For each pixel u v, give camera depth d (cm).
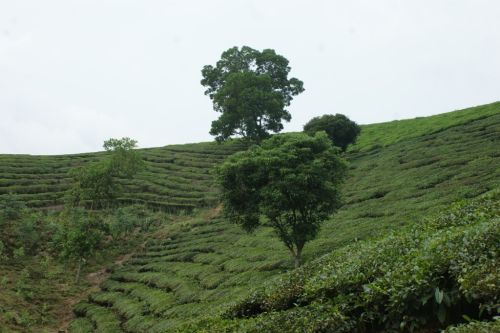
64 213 5806
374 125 9556
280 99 8362
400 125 8681
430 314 918
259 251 3991
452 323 891
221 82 9162
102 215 6231
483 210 1459
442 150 5653
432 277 920
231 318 1565
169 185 7444
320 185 3116
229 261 3934
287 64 9081
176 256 4656
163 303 3328
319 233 3981
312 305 1161
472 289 815
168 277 3994
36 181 7219
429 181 4444
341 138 7006
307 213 3253
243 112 7881
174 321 2828
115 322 3325
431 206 3591
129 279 4375
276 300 1422
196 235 5381
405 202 4044
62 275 4722
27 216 5716
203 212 6431
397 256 1147
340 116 7138
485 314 852
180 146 10419
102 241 5647
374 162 6300
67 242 4650
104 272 4931
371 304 1020
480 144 5322
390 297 945
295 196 3064
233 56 9056
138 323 3122
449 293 889
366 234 3394
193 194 7019
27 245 5069
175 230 5778
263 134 8356
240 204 3388
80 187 5869
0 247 4584
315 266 1614
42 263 4778
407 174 5091
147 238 5772
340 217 4328
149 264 4681
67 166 8444
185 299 3275
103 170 5806
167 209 6681
